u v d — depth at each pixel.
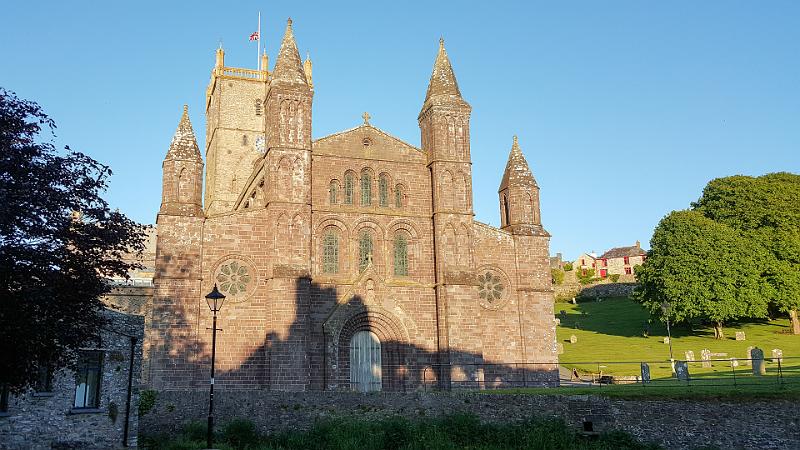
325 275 52.09
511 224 59.03
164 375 46.31
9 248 23.92
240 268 49.88
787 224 83.69
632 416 36.69
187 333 47.41
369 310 51.47
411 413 41.97
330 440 38.84
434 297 53.94
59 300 25.45
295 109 53.28
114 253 28.56
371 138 56.09
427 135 57.88
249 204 64.88
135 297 50.97
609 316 106.12
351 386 50.22
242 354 48.50
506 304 56.34
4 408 31.95
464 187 56.16
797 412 34.06
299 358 48.00
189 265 48.50
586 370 67.94
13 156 24.64
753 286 79.06
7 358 24.52
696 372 60.09
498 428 39.06
